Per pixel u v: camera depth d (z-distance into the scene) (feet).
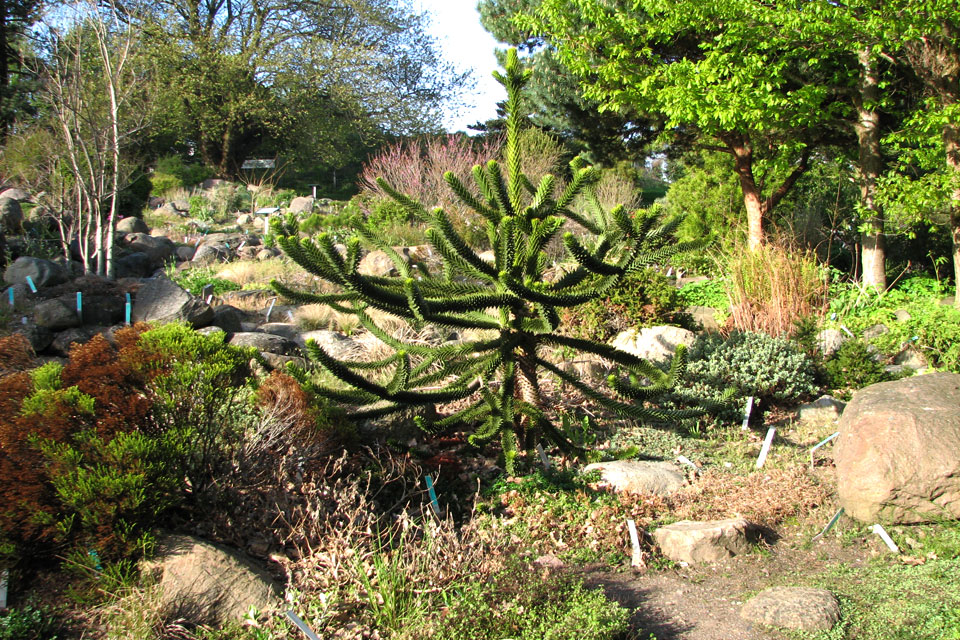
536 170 60.13
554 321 16.90
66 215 39.58
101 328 24.84
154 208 69.67
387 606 12.03
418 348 18.33
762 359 23.99
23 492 11.62
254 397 16.57
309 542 13.93
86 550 12.00
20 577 11.88
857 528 16.43
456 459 19.21
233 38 86.84
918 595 13.05
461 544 13.79
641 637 12.42
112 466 12.18
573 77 55.77
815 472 19.45
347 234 51.75
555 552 15.56
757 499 17.61
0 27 43.37
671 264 47.47
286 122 92.27
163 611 11.41
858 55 39.60
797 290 29.40
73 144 34.50
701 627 12.67
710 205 52.13
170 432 13.17
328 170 114.62
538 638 11.48
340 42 93.45
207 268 41.70
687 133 53.21
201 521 13.92
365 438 19.02
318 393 16.84
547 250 42.73
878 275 41.83
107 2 36.63
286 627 11.33
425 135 101.30
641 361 18.13
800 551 15.67
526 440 19.49
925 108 37.70
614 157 61.77
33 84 43.14
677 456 20.45
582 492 17.78
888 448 16.24
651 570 14.98
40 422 12.18
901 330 30.55
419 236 47.98
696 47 44.96
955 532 15.43
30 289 26.32
